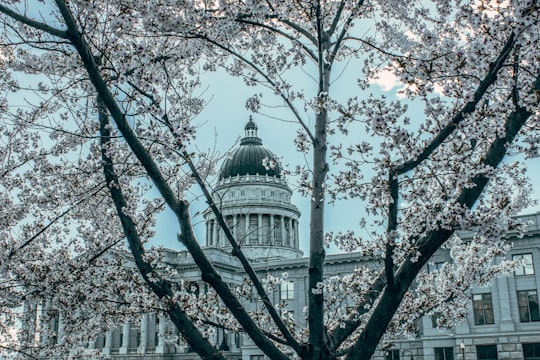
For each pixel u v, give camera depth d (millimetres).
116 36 8812
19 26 9375
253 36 10938
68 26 7578
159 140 8438
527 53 7605
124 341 86750
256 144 131625
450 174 7816
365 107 7539
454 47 8508
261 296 8445
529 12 6406
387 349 12141
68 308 12828
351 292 11266
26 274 12984
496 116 7492
